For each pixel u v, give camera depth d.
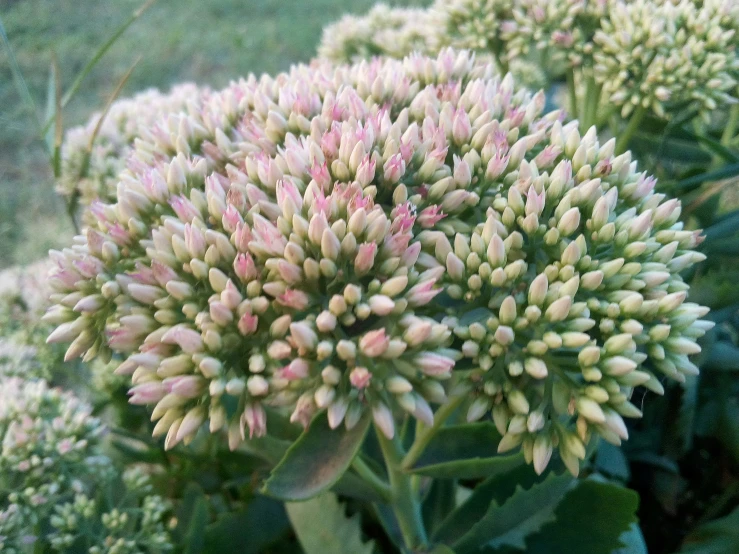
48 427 0.15
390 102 0.15
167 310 0.12
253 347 0.11
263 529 0.17
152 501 0.16
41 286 0.20
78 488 0.15
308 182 0.13
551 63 0.24
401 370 0.11
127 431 0.18
